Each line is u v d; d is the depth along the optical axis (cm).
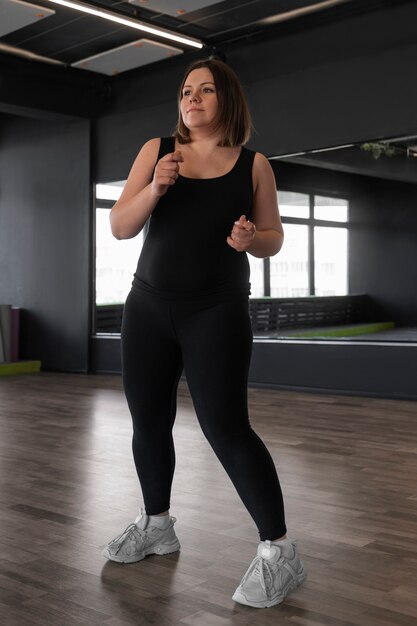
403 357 588
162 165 186
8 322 823
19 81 730
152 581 221
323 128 623
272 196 215
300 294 686
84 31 639
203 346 202
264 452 207
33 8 552
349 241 690
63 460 388
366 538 263
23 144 869
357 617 197
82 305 808
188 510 296
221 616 198
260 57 658
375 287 697
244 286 208
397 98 577
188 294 203
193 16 606
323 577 225
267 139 660
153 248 207
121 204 208
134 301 213
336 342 625
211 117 204
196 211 202
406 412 529
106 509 299
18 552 248
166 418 224
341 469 365
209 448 412
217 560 239
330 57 614
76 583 220
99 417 522
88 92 787
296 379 648
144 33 641
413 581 223
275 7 589
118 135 782
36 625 192
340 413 527
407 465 373
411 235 682
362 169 637
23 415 532
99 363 800
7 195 888
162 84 739
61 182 828
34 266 856
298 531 271
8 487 334
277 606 204
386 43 580
